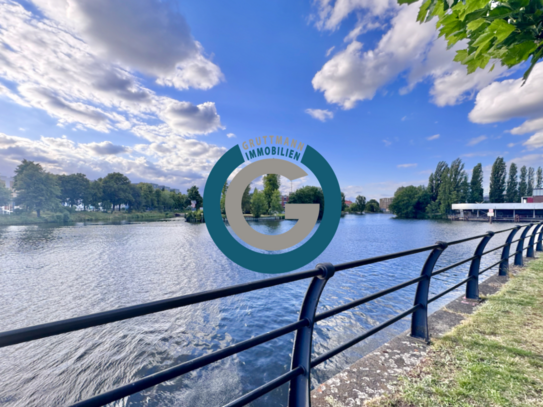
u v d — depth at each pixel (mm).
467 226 59469
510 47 1595
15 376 8172
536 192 72000
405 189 109375
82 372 8273
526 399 1990
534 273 5492
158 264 23141
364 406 1890
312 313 1490
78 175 108500
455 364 2393
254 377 7223
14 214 79750
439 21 1854
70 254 27859
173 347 9344
